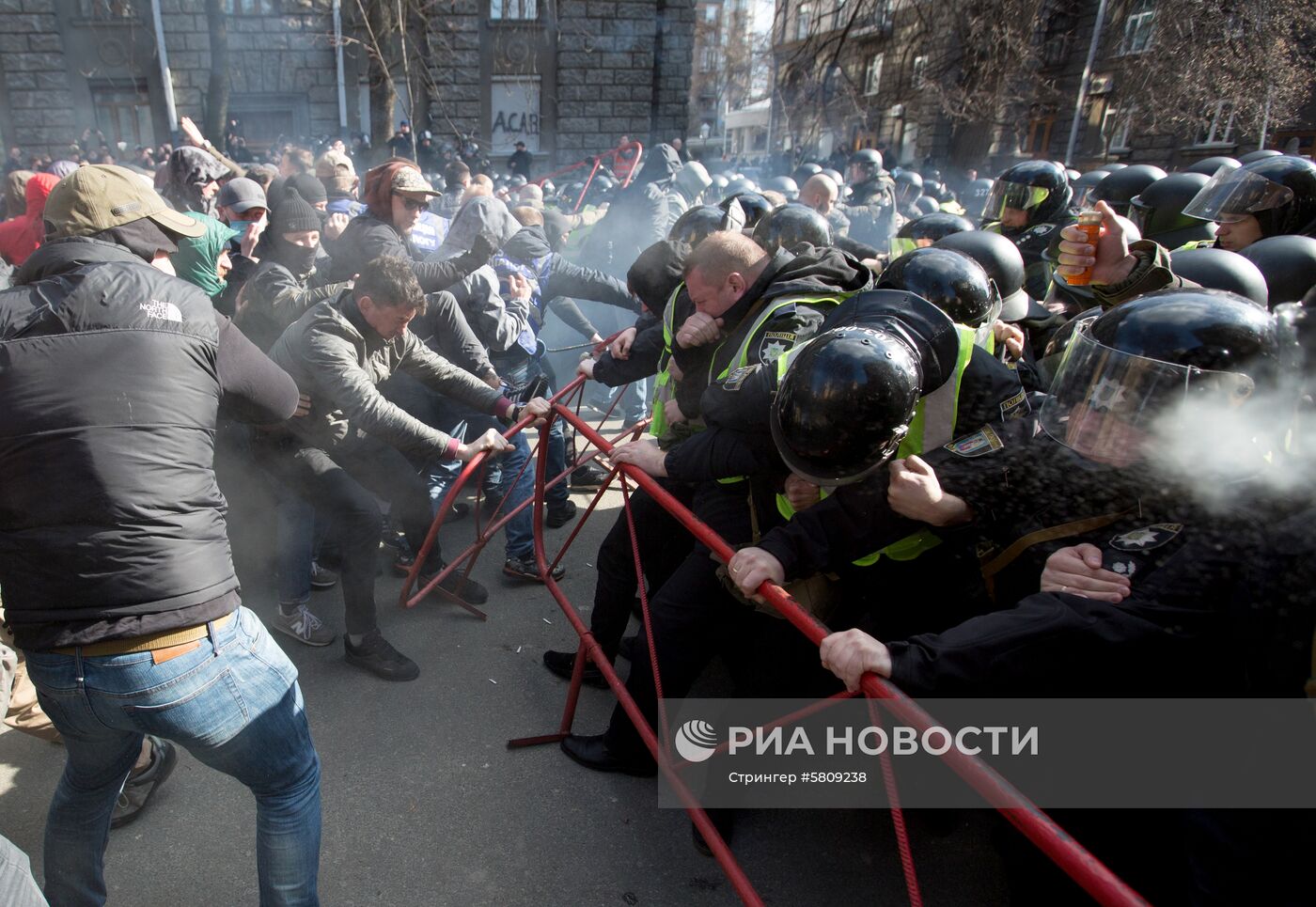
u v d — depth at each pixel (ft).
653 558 8.77
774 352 6.37
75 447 4.45
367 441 9.39
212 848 6.84
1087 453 4.47
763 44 89.61
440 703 8.78
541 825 7.20
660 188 18.85
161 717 4.73
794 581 6.05
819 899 6.61
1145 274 7.54
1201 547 4.05
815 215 9.63
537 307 13.75
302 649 9.63
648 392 17.95
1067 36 59.21
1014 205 11.70
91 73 54.70
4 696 5.52
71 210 5.11
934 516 5.37
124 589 4.53
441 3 55.26
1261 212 9.50
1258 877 3.48
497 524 9.80
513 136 60.23
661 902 6.50
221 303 11.36
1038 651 4.17
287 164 18.60
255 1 54.19
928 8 57.26
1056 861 3.12
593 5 57.72
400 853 6.83
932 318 5.52
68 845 5.39
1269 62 40.70
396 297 8.24
